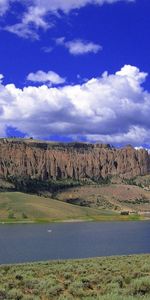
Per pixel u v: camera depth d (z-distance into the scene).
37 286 23.94
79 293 21.50
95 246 109.00
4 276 29.28
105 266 33.62
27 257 80.06
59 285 23.69
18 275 27.97
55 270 32.25
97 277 26.73
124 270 30.53
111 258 45.56
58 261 43.19
